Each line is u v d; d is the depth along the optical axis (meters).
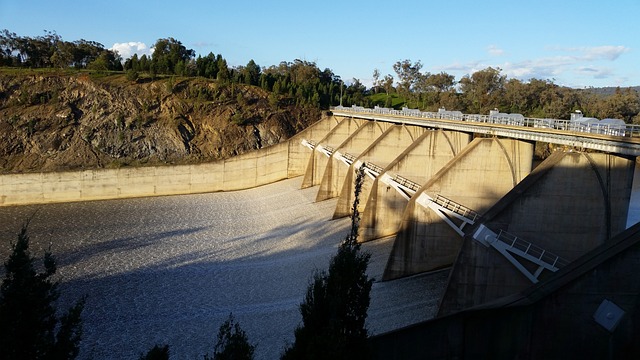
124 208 52.47
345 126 61.25
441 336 17.23
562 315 16.69
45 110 66.50
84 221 47.03
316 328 11.60
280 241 39.75
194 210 51.72
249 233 42.78
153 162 63.69
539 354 16.95
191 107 73.31
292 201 53.94
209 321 25.78
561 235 23.61
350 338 11.40
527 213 23.55
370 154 45.19
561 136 24.53
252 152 62.91
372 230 37.34
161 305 27.86
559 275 17.19
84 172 55.72
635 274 16.25
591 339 16.58
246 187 63.38
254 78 88.19
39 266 34.47
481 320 17.14
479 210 30.70
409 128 45.56
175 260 35.72
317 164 59.25
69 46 93.94
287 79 94.25
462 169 30.47
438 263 30.53
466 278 23.52
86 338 23.91
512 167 30.45
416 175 37.50
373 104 107.00
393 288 29.08
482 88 96.94
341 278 11.53
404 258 30.39
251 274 32.62
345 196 44.53
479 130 32.34
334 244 37.56
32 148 61.91
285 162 65.44
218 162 61.31
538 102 91.00
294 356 11.62
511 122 32.47
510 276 23.16
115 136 65.56
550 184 23.39
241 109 75.25
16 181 53.25
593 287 16.42
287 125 75.38
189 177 60.28
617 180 22.97
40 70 75.06
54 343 11.18
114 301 28.34
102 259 35.88
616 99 78.62
